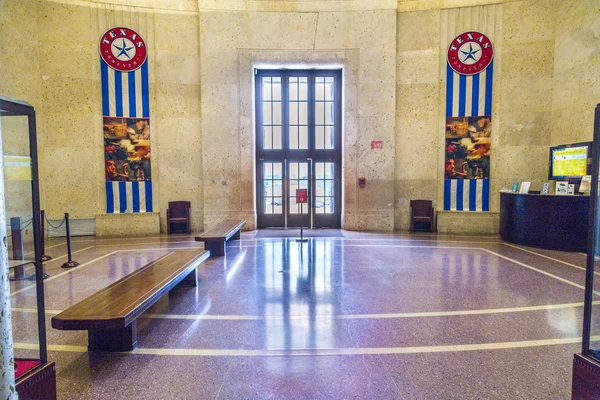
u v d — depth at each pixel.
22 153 1.87
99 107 7.84
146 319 3.36
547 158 7.69
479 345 2.83
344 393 2.20
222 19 8.05
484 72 7.91
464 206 8.20
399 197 8.48
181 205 8.34
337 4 8.06
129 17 7.87
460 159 8.16
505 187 7.92
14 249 3.00
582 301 3.81
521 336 2.99
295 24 8.12
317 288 4.27
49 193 7.71
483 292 4.11
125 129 8.01
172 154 8.28
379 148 8.30
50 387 1.86
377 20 8.07
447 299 3.88
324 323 3.25
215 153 8.27
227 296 4.00
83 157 7.84
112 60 7.83
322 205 8.88
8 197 2.89
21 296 3.03
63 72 7.64
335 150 8.80
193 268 3.98
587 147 6.11
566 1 7.14
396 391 2.22
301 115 8.75
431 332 3.06
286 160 8.80
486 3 7.75
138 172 8.14
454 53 8.00
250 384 2.30
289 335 3.01
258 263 5.48
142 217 8.15
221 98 8.20
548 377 2.38
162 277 3.38
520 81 7.73
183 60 8.18
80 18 7.64
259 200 8.84
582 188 6.15
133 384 2.31
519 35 7.67
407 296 3.98
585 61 6.75
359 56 8.17
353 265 5.35
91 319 2.37
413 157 8.36
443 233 8.15
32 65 7.35
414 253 6.15
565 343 2.86
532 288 4.24
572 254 6.05
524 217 6.76
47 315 3.47
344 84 8.27
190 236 7.85
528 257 5.84
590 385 1.84
